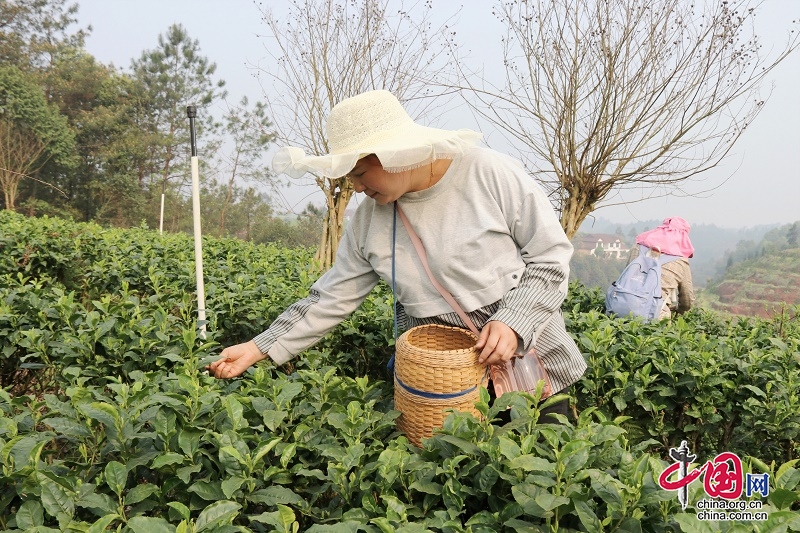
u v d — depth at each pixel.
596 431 1.74
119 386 1.85
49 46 43.69
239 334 3.89
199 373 2.19
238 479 1.51
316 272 5.84
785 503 1.44
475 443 1.71
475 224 2.14
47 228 8.17
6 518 1.56
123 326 2.66
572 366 2.31
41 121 36.66
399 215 2.24
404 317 2.54
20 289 3.58
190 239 9.01
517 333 2.04
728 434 3.00
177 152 44.66
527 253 2.16
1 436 1.78
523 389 2.16
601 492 1.44
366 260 2.40
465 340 2.21
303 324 2.42
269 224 41.38
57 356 2.76
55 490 1.45
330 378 2.23
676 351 3.13
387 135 2.02
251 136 39.31
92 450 1.78
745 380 2.92
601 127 6.14
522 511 1.48
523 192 2.14
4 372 3.20
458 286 2.19
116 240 7.38
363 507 1.57
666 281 4.88
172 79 42.38
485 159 2.16
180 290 4.49
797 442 2.78
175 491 1.65
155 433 1.68
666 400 2.95
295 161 2.06
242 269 6.15
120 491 1.50
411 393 2.04
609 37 5.98
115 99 44.00
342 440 1.95
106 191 41.03
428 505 1.62
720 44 5.88
